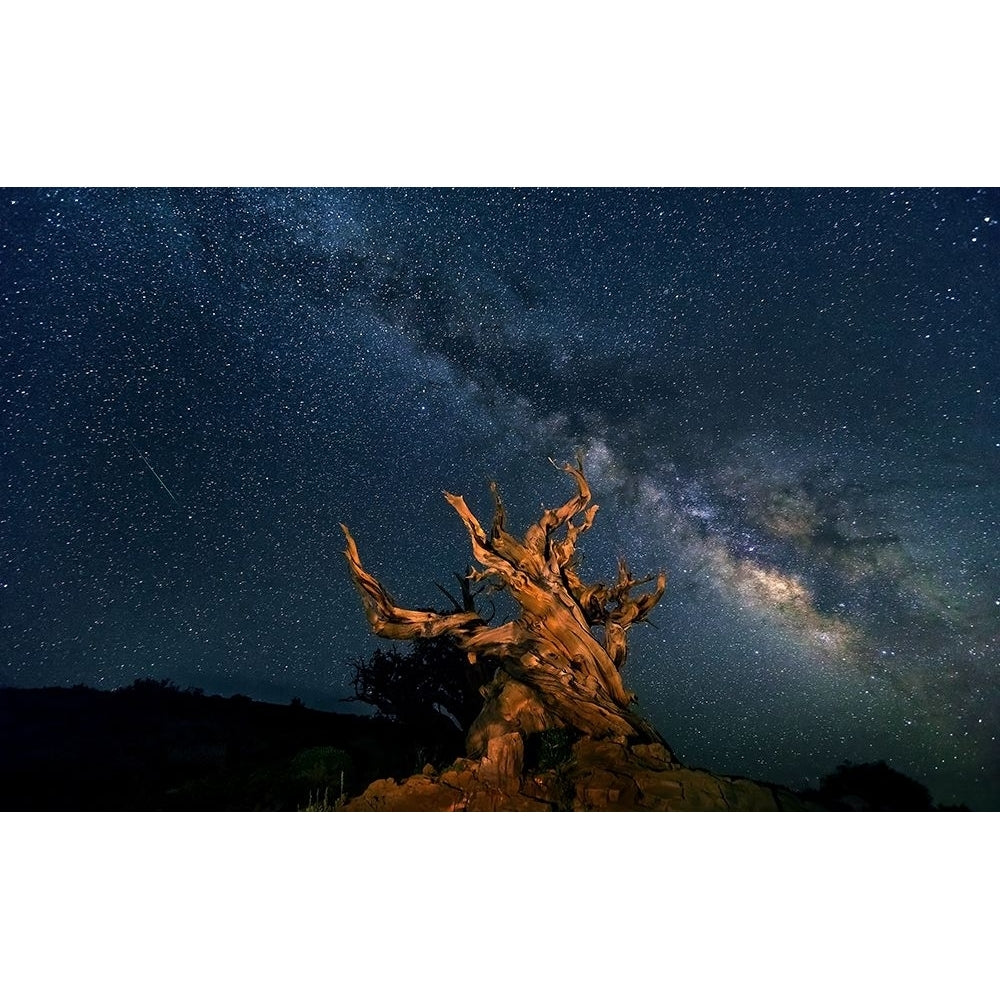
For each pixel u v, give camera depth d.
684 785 13.90
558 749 14.70
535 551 16.81
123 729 19.88
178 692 21.92
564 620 16.47
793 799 14.30
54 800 16.69
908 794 19.05
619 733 15.31
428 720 20.47
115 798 16.69
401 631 16.77
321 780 16.33
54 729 19.69
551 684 15.85
